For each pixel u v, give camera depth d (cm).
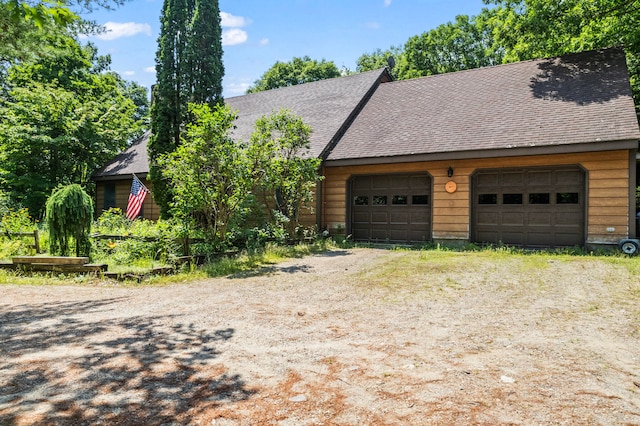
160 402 260
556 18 1441
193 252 904
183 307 519
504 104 1238
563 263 791
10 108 1966
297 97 1841
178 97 1434
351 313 483
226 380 294
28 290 646
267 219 1340
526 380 288
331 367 317
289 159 1146
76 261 764
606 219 978
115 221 1350
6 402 262
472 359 331
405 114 1418
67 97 1997
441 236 1187
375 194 1327
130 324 441
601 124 988
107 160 2198
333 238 1328
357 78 1798
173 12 1441
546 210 1079
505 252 982
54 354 349
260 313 486
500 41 1589
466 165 1157
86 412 248
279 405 255
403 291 596
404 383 286
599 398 260
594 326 415
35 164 1953
